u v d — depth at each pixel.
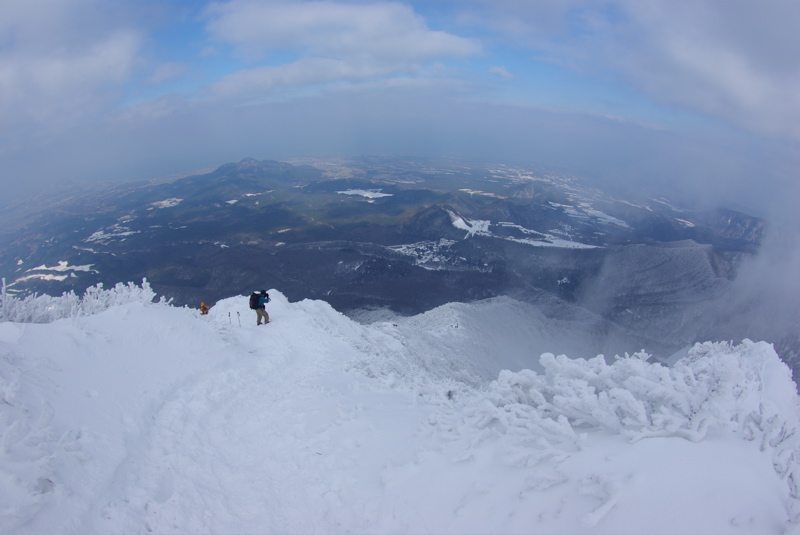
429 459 4.32
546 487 3.20
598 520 2.69
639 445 3.22
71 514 3.84
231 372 8.72
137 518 4.17
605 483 2.87
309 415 6.88
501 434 4.19
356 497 4.25
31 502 3.61
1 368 5.23
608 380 4.15
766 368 5.51
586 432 3.80
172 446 5.64
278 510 4.47
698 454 2.98
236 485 5.04
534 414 4.18
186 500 4.57
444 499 3.68
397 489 4.12
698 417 3.26
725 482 2.71
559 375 4.61
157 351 8.15
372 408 6.96
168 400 6.80
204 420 6.64
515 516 3.12
